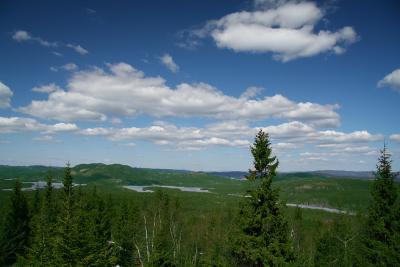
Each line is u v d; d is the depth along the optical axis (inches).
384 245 1042.1
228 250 1135.0
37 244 1702.8
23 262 1867.6
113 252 2145.7
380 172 1110.4
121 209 3078.2
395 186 1090.7
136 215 2925.7
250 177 1051.9
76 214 1478.8
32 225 2416.3
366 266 1084.5
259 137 1066.7
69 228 1378.0
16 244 2581.2
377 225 1068.5
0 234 2534.5
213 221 2913.4
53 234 1631.4
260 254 998.4
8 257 2524.6
